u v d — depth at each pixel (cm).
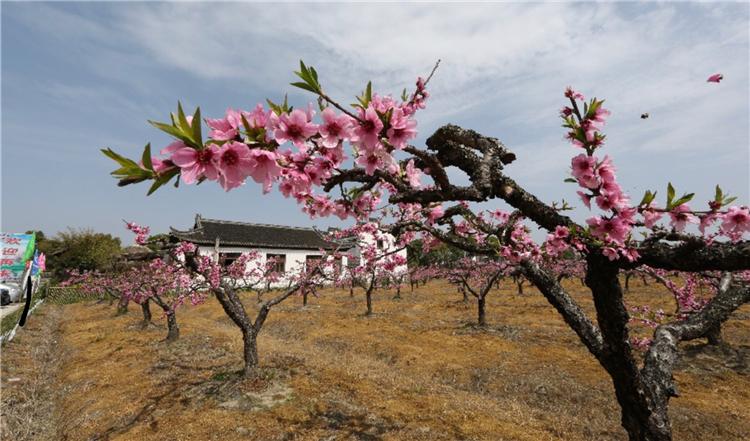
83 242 3366
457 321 1392
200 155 116
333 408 638
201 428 574
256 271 1889
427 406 647
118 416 635
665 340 264
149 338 1234
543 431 565
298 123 138
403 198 200
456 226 380
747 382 730
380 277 2102
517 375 812
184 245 795
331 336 1238
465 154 246
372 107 143
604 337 239
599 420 612
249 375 764
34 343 1312
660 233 197
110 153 111
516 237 332
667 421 229
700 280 786
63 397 773
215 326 1513
